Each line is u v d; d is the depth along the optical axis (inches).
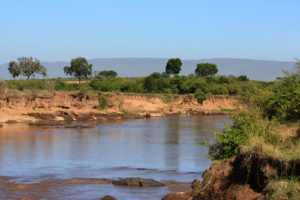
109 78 4594.0
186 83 4143.7
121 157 1182.3
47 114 2442.2
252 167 495.8
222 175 549.6
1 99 2396.7
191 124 2393.0
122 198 685.9
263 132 691.4
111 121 2586.1
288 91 901.2
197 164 1069.8
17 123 2177.7
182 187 764.0
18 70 3973.9
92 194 716.0
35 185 786.8
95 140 1581.0
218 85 4286.4
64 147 1366.9
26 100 2514.8
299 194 438.9
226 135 761.6
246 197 482.3
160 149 1354.6
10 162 1054.4
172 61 6574.8
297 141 564.7
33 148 1321.4
